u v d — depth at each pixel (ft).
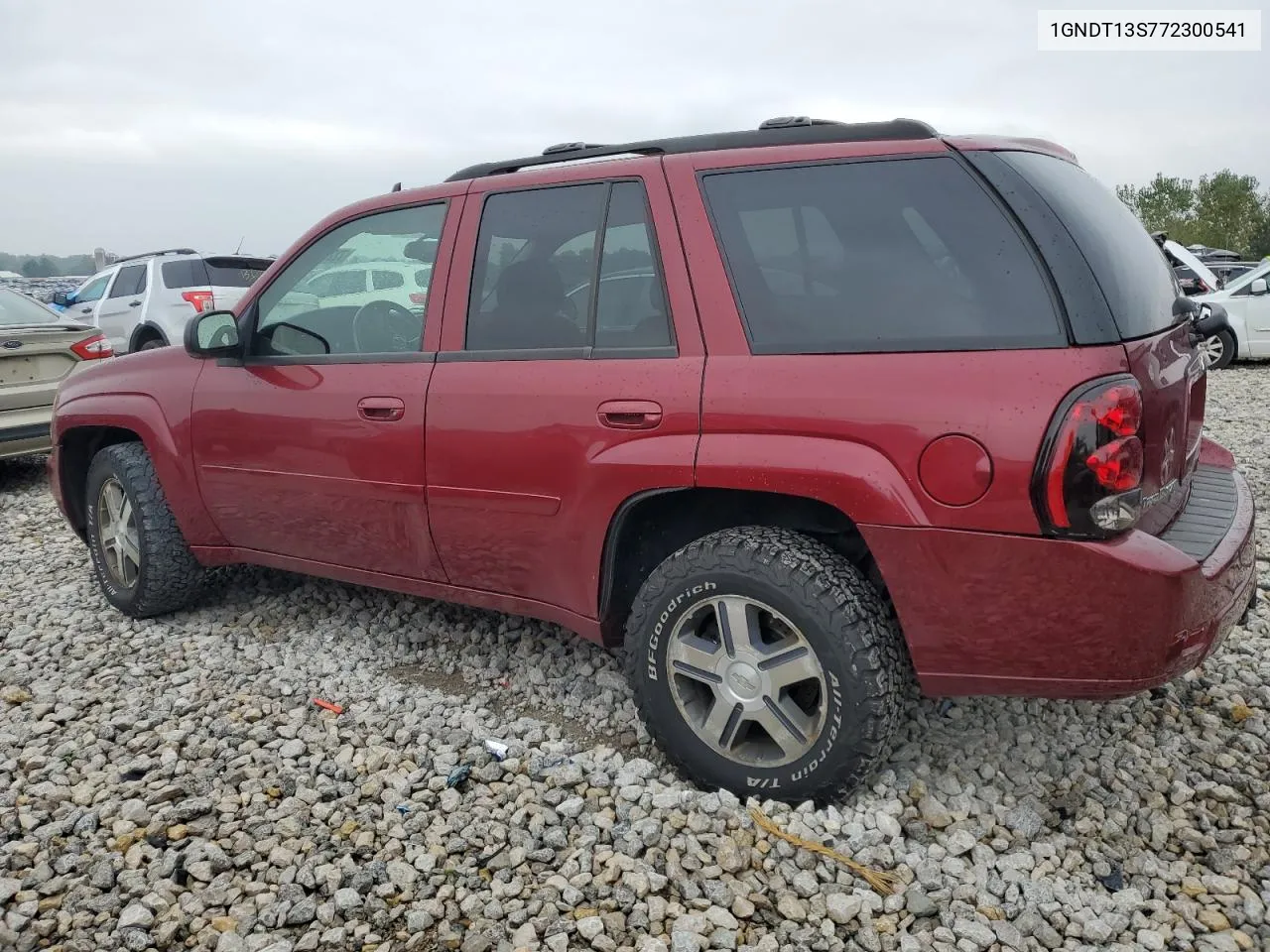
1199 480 10.33
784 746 8.88
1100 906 7.82
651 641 9.39
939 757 10.02
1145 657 7.64
